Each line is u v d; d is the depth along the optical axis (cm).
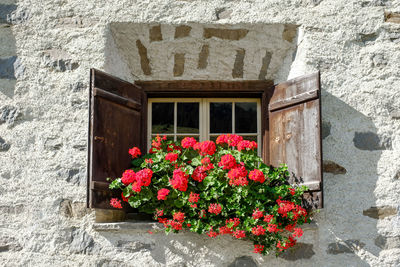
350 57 422
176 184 380
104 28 421
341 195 405
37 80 418
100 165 387
